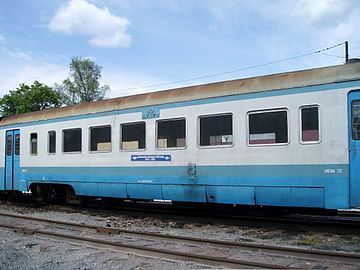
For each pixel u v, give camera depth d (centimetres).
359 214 1193
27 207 1530
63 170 1359
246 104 982
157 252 711
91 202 1509
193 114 1068
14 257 735
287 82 930
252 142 970
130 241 853
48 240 873
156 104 1142
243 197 977
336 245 805
